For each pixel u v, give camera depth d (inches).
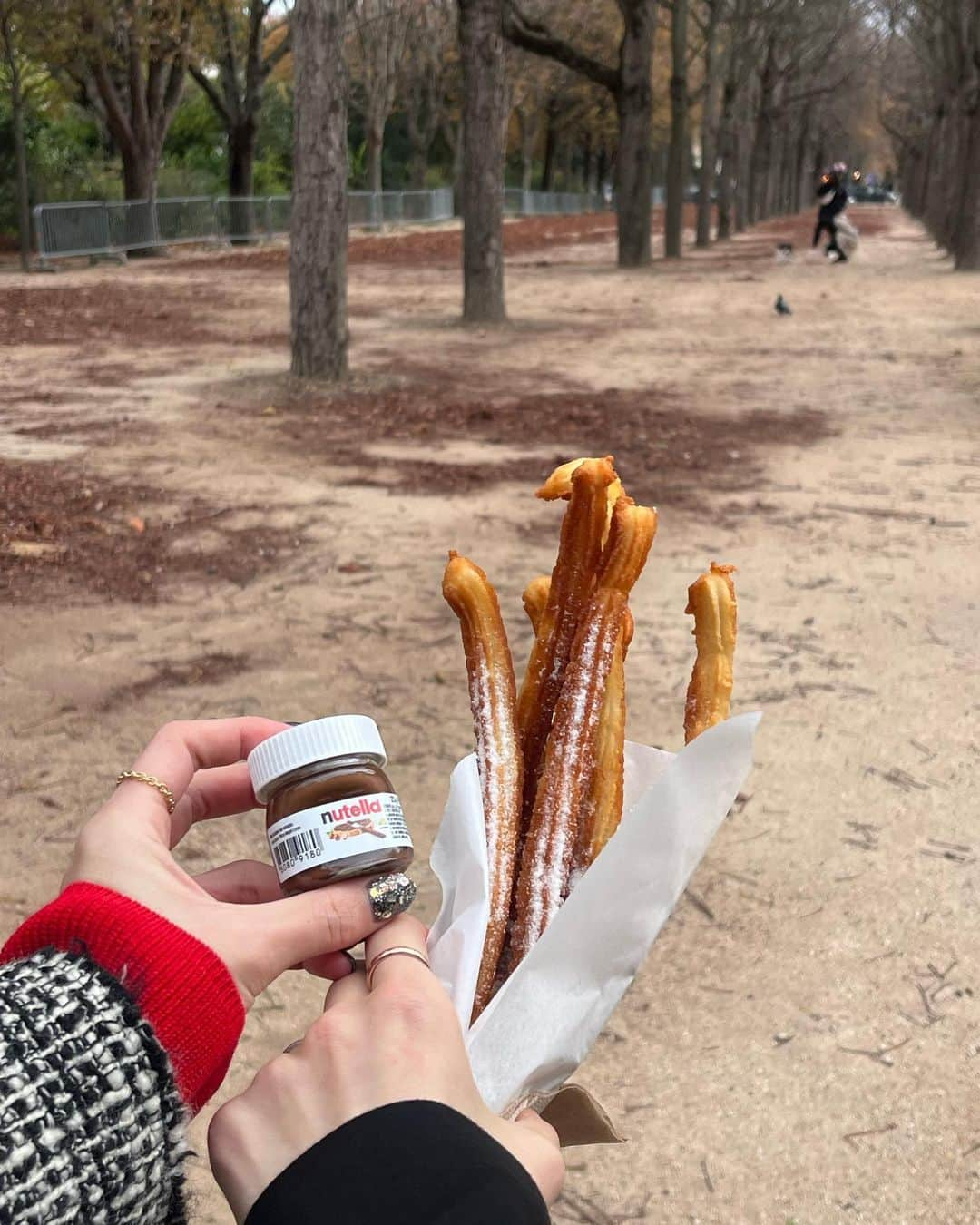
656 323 695.1
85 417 406.0
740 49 1694.1
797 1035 115.9
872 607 232.1
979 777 165.5
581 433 387.9
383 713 182.2
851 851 147.3
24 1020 25.8
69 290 871.7
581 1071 111.6
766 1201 97.3
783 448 370.0
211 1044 28.4
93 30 1139.3
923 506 304.5
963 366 533.3
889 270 1101.7
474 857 43.4
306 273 465.4
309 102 448.5
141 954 28.4
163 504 297.4
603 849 40.9
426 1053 30.5
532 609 52.8
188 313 734.5
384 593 235.8
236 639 211.0
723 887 140.4
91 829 34.2
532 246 1512.1
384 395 453.7
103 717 179.6
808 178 3791.8
